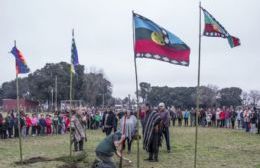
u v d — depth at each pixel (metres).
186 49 13.12
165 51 13.09
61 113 40.00
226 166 16.98
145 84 102.38
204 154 20.86
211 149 23.28
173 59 13.10
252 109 41.53
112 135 12.27
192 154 20.75
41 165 16.56
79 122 21.28
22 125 33.69
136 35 13.11
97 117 45.66
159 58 13.09
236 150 22.94
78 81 93.00
